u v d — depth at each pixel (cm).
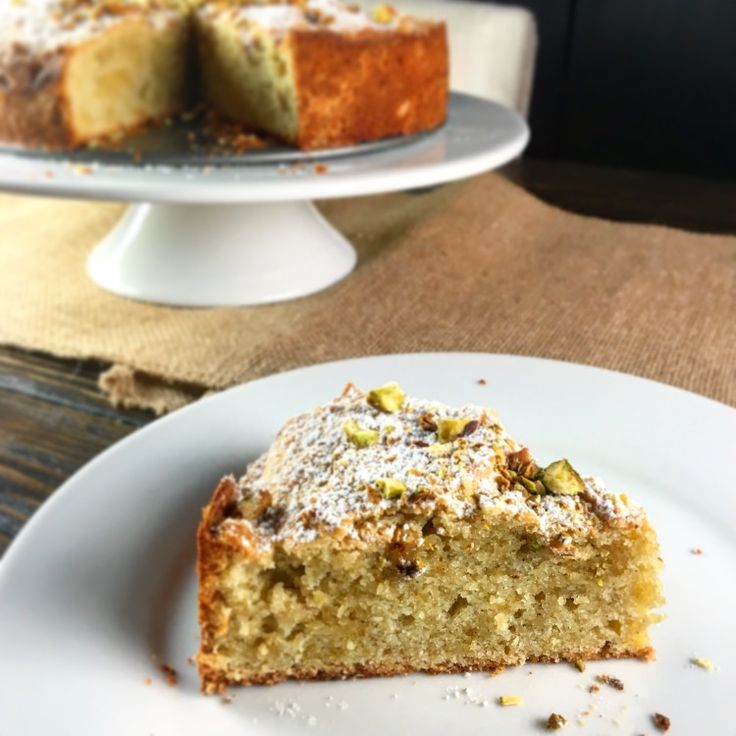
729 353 33
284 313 37
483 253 43
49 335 35
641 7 73
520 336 34
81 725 18
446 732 20
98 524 23
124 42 46
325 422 24
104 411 31
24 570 21
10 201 51
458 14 69
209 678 20
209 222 39
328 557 21
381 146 42
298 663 21
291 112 43
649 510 24
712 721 20
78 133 43
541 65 78
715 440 26
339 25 44
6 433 29
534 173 59
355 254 43
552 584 22
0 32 43
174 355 33
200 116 51
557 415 28
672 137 78
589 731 19
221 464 25
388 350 34
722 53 72
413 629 22
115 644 20
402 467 22
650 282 39
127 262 40
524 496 22
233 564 20
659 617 22
